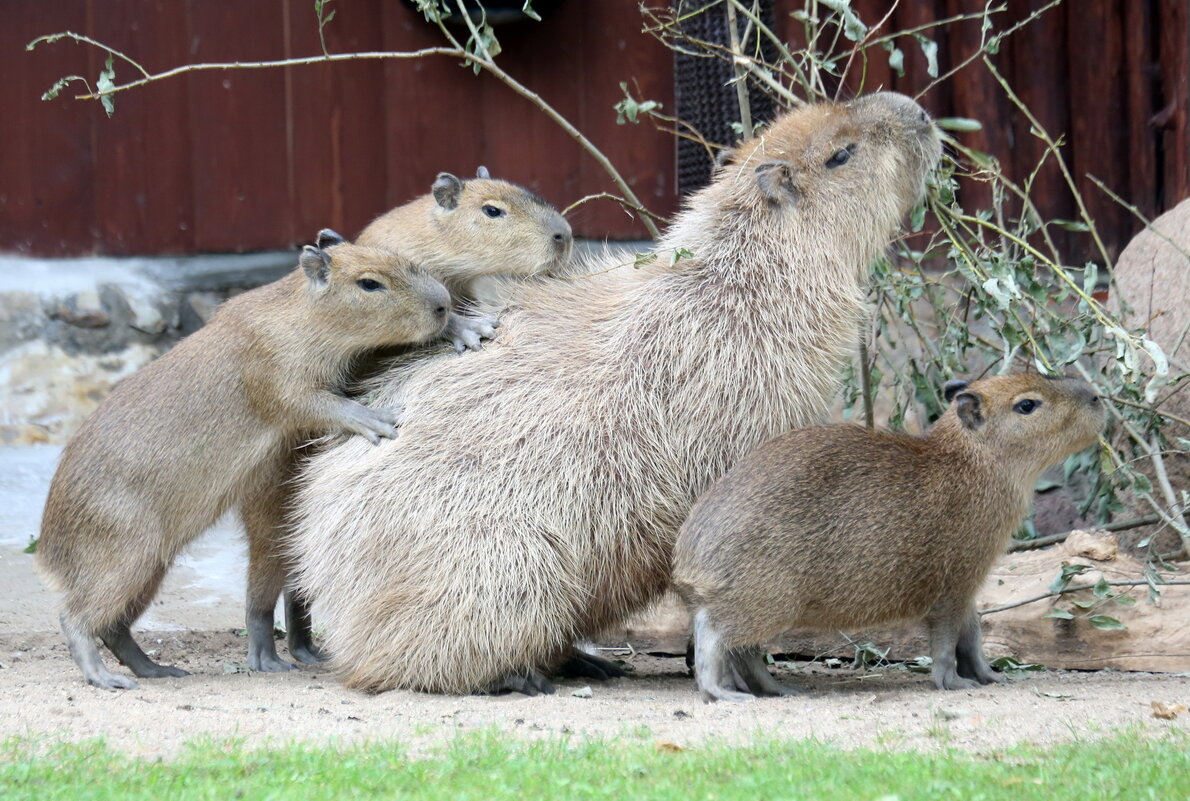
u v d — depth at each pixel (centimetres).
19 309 1880
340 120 1983
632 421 999
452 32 1977
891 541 927
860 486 927
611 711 899
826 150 1038
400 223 1216
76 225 1947
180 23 1952
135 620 1045
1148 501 1164
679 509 1004
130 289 1923
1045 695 931
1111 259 1827
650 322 1020
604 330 1031
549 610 983
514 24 1970
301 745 752
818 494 920
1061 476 1407
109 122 1948
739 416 1007
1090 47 1823
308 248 1004
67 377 1875
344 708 915
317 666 1134
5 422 1838
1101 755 715
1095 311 1112
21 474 1659
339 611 1012
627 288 1052
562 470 988
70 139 1939
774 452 941
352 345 1022
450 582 973
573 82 1994
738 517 919
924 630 1153
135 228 1961
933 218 1819
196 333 1051
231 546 1490
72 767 695
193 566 1430
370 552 997
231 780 677
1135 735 765
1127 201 1820
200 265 1972
